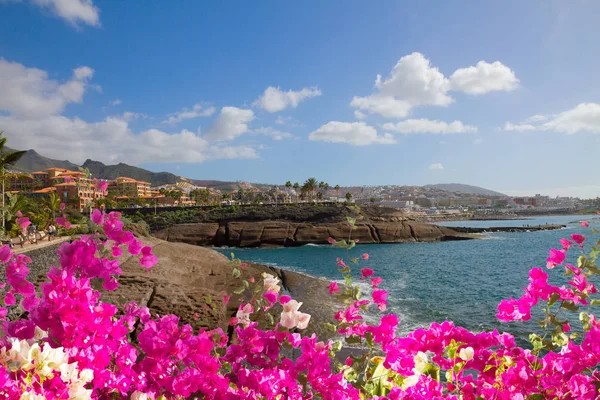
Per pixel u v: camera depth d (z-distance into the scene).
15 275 2.70
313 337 2.62
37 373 1.78
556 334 2.63
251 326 2.77
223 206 99.19
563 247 2.86
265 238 77.00
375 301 2.95
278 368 2.62
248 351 2.66
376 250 64.56
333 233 77.38
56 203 28.09
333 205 92.25
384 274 35.78
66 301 2.13
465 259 49.34
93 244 2.72
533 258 49.09
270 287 2.96
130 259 19.73
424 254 56.72
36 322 2.29
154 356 2.38
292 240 76.50
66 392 1.83
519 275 34.38
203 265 25.33
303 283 25.02
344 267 3.03
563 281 23.61
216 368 2.39
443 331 2.82
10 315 8.23
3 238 4.04
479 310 19.83
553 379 2.47
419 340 2.79
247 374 2.44
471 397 2.66
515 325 14.99
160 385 2.35
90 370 2.01
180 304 13.03
